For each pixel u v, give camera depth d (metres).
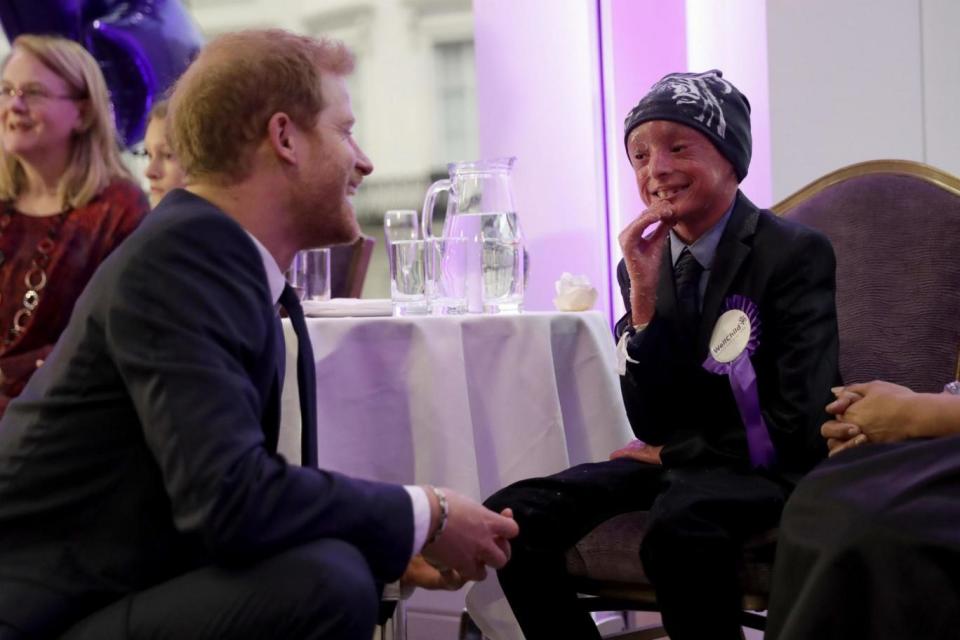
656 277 1.55
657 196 1.54
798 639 1.13
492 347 1.80
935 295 1.61
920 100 2.50
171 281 1.04
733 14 2.66
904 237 1.67
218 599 1.02
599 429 1.91
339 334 1.74
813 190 1.82
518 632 1.80
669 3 2.83
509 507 1.49
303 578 1.02
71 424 1.06
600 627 2.53
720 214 1.54
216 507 0.99
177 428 1.00
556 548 1.49
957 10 2.46
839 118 2.53
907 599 1.08
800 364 1.42
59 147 2.23
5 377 2.14
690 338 1.52
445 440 1.73
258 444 1.03
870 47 2.51
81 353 1.07
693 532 1.33
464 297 2.01
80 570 1.06
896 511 1.12
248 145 1.19
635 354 1.53
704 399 1.52
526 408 1.80
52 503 1.06
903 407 1.34
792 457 1.43
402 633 1.81
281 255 1.25
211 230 1.08
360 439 1.74
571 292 2.05
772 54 2.55
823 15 2.52
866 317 1.66
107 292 1.06
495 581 1.80
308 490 1.05
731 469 1.47
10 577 1.05
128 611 1.03
